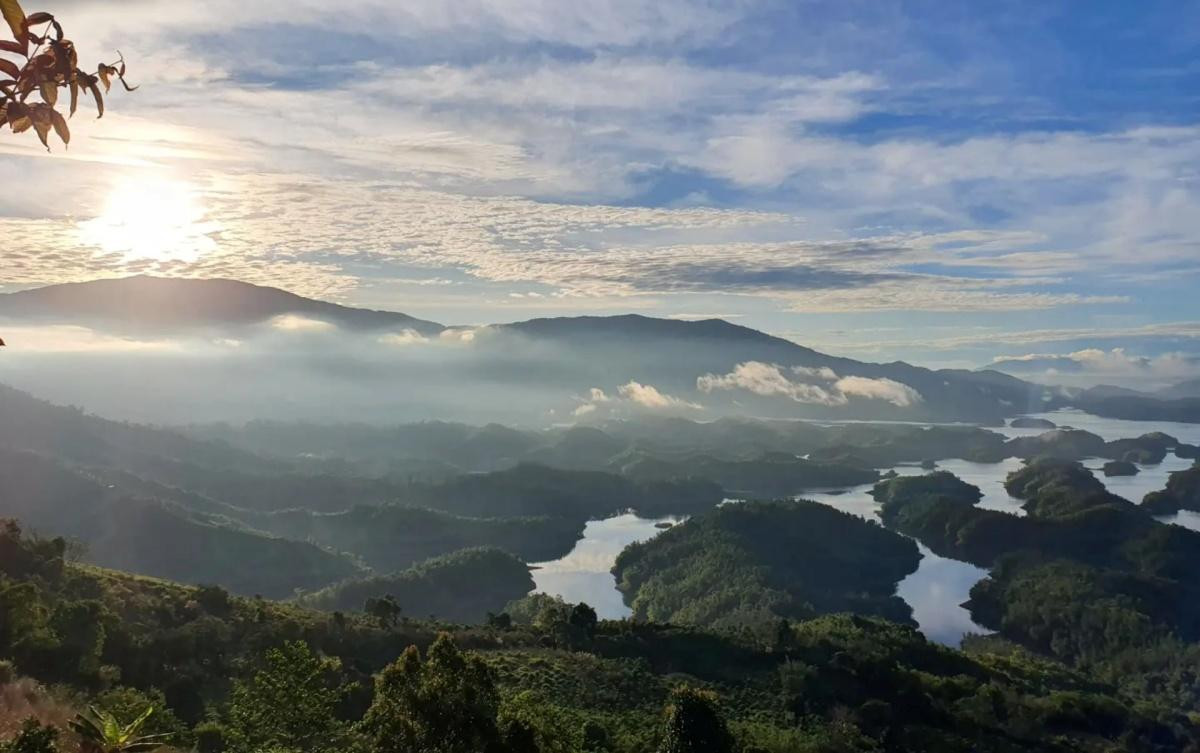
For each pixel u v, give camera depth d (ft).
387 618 265.13
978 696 265.13
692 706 139.03
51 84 15.94
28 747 46.47
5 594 126.11
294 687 79.30
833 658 270.67
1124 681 443.73
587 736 157.38
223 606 222.89
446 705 59.77
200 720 132.57
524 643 265.54
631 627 301.63
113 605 190.29
